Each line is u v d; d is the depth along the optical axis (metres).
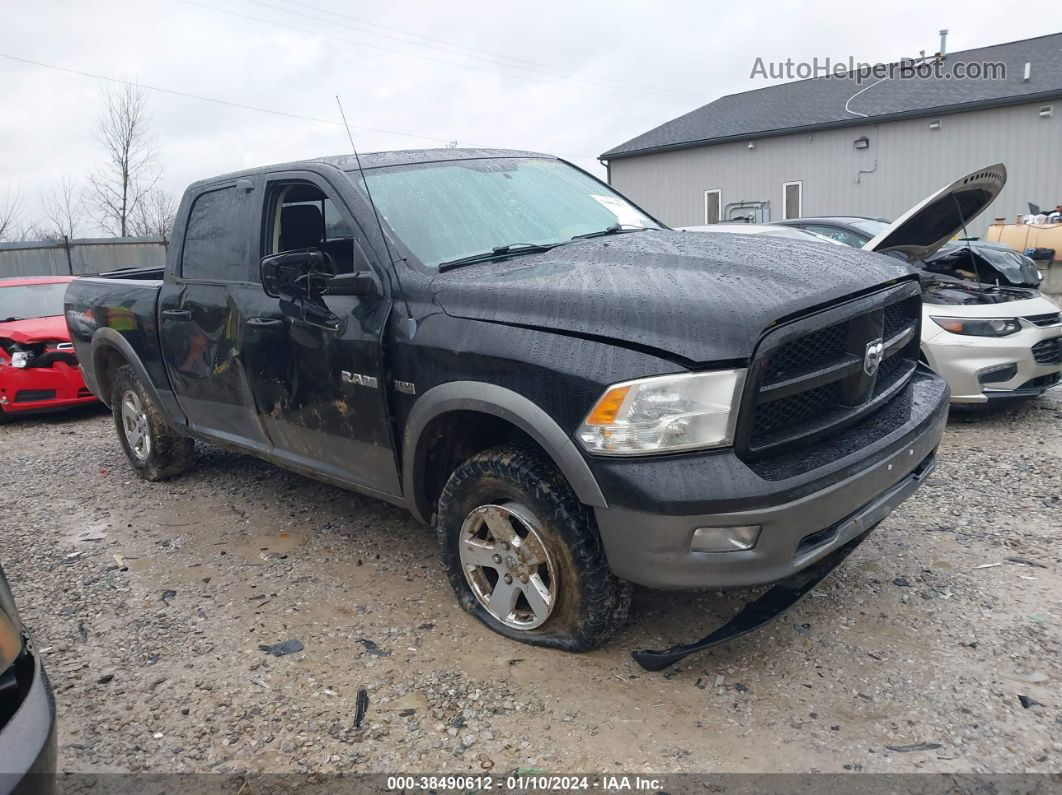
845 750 2.51
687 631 3.20
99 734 2.79
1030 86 19.36
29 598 3.88
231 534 4.56
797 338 2.59
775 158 23.56
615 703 2.79
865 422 3.01
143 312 4.95
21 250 18.23
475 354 2.93
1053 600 3.33
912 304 3.36
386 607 3.58
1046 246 13.70
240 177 4.31
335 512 4.80
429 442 3.26
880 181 21.73
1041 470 4.92
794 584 3.03
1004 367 5.86
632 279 2.91
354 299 3.45
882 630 3.17
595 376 2.61
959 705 2.69
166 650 3.33
